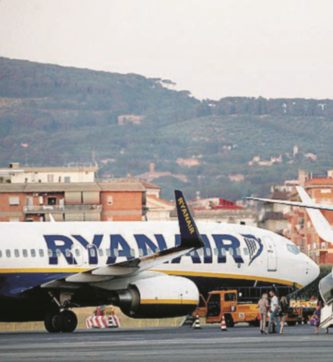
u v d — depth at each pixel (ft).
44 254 480.64
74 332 484.33
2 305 478.59
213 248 510.58
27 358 339.36
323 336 433.07
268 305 458.09
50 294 479.41
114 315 604.49
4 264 475.31
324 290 451.53
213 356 343.87
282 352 355.36
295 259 532.73
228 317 522.47
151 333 468.75
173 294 482.28
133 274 475.72
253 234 524.93
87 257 485.15
